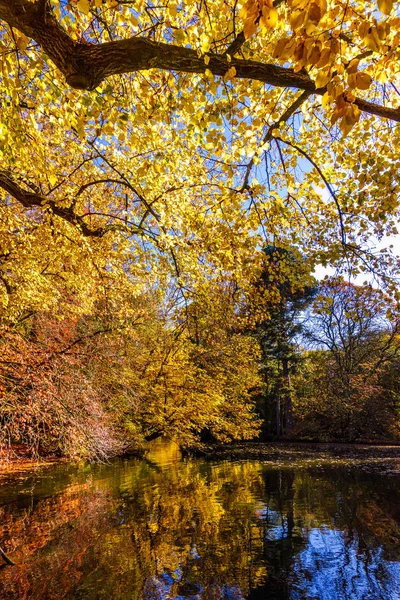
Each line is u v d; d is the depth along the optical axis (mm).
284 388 29859
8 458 13719
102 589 6203
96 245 8391
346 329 31375
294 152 7449
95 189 8828
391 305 6621
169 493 12070
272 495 12008
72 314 12773
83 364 13117
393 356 30344
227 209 7105
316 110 7375
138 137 6129
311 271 7457
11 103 4906
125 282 10562
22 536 8258
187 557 7402
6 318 10820
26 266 9703
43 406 10992
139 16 5328
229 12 4875
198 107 5859
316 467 17312
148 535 8438
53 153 8281
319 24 2801
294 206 7852
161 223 6352
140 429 18766
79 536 8297
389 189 6109
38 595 5969
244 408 21359
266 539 8320
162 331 18406
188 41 4527
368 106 4137
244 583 6484
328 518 9734
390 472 15914
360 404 28359
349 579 6648
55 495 11461
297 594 6102
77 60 3627
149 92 5129
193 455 21109
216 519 9617
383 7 2354
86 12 3314
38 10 3385
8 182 5523
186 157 7016
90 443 12602
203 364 19609
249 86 5066
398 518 9656
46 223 8242
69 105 5230
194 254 8156
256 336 27984
